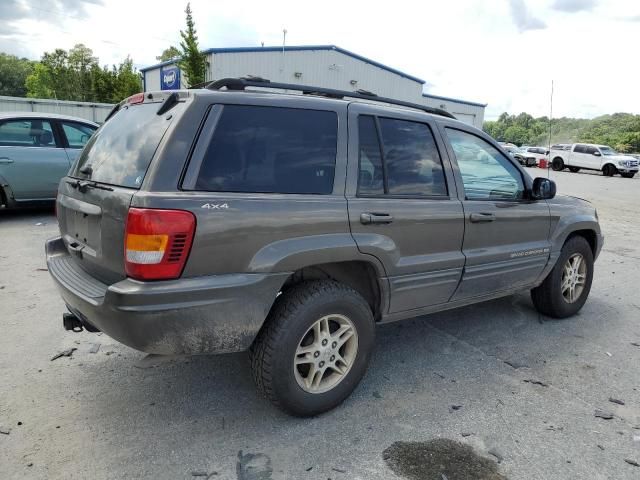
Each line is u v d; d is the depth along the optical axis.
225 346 2.54
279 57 30.59
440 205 3.35
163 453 2.57
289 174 2.73
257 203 2.56
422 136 3.38
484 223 3.64
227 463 2.51
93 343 3.81
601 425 2.96
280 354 2.67
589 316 4.84
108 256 2.57
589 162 29.56
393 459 2.58
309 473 2.46
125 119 3.02
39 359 3.53
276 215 2.60
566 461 2.61
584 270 4.77
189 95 2.58
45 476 2.37
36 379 3.26
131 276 2.36
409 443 2.72
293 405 2.79
